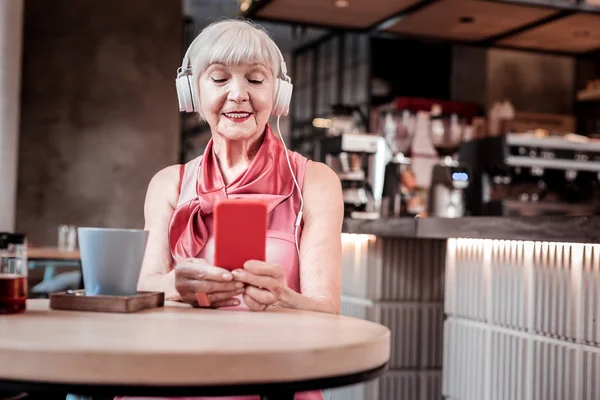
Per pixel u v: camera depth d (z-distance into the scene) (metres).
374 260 2.92
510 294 2.25
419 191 4.52
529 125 8.30
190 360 0.84
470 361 2.47
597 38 4.66
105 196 7.33
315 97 12.15
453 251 2.62
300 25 4.72
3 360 0.85
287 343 0.93
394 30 4.70
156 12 7.52
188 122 10.78
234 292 1.30
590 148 5.72
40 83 7.18
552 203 5.56
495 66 9.39
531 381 2.13
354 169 4.15
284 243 1.56
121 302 1.21
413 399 2.91
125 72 7.42
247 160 1.63
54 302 1.24
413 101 7.43
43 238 7.15
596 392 1.86
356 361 0.95
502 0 3.92
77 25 7.28
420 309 2.94
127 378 0.83
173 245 1.60
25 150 7.12
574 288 1.95
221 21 1.60
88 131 7.30
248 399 1.28
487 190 5.59
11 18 6.09
